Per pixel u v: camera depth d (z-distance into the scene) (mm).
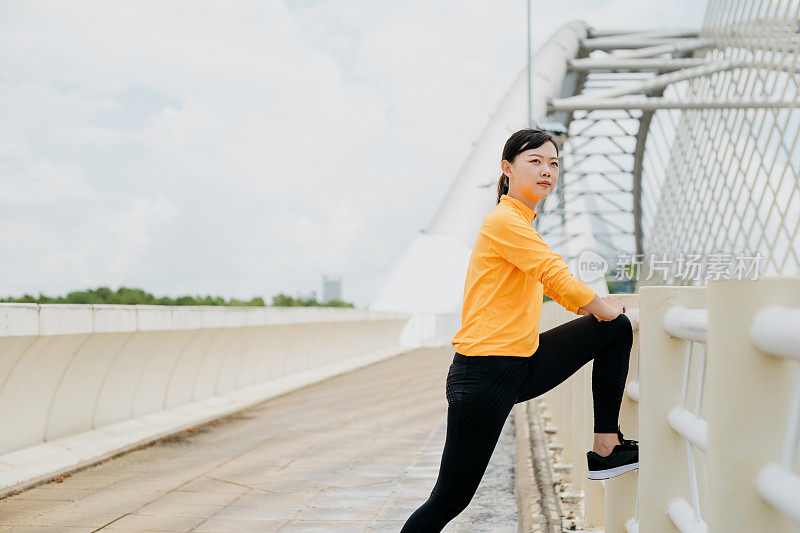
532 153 2498
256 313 9984
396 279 37469
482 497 4609
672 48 44688
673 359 2027
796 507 996
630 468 2410
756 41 19078
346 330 17281
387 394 10734
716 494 1216
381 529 3906
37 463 5395
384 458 5922
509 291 2428
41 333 5285
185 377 8773
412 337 27656
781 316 1044
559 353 2459
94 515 4180
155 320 7098
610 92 36156
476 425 2449
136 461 5766
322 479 5148
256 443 6605
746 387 1176
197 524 4012
